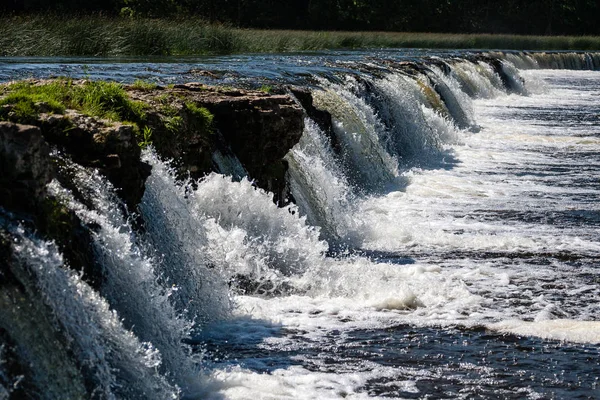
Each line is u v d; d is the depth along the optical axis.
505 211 18.94
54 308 6.99
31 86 11.29
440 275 13.32
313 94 20.98
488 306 11.74
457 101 34.94
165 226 10.48
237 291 11.71
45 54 39.38
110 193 9.02
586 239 16.23
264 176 14.52
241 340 9.97
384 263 13.90
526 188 21.98
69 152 9.00
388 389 8.76
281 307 11.21
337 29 96.88
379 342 10.08
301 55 43.78
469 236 16.06
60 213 7.79
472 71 45.88
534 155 27.80
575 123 36.44
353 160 20.55
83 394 6.98
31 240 7.11
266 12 92.06
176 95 13.77
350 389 8.72
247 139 14.05
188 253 10.77
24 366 6.46
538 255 14.84
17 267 6.80
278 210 13.20
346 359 9.51
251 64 30.55
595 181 23.41
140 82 14.15
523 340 10.32
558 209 19.31
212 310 10.75
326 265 13.16
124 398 7.54
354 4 96.62
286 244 13.01
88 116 9.65
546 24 116.62
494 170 24.78
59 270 7.25
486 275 13.40
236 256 11.88
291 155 16.19
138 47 42.84
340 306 11.41
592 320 11.29
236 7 88.75
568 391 8.88
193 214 11.47
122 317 8.34
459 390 8.80
